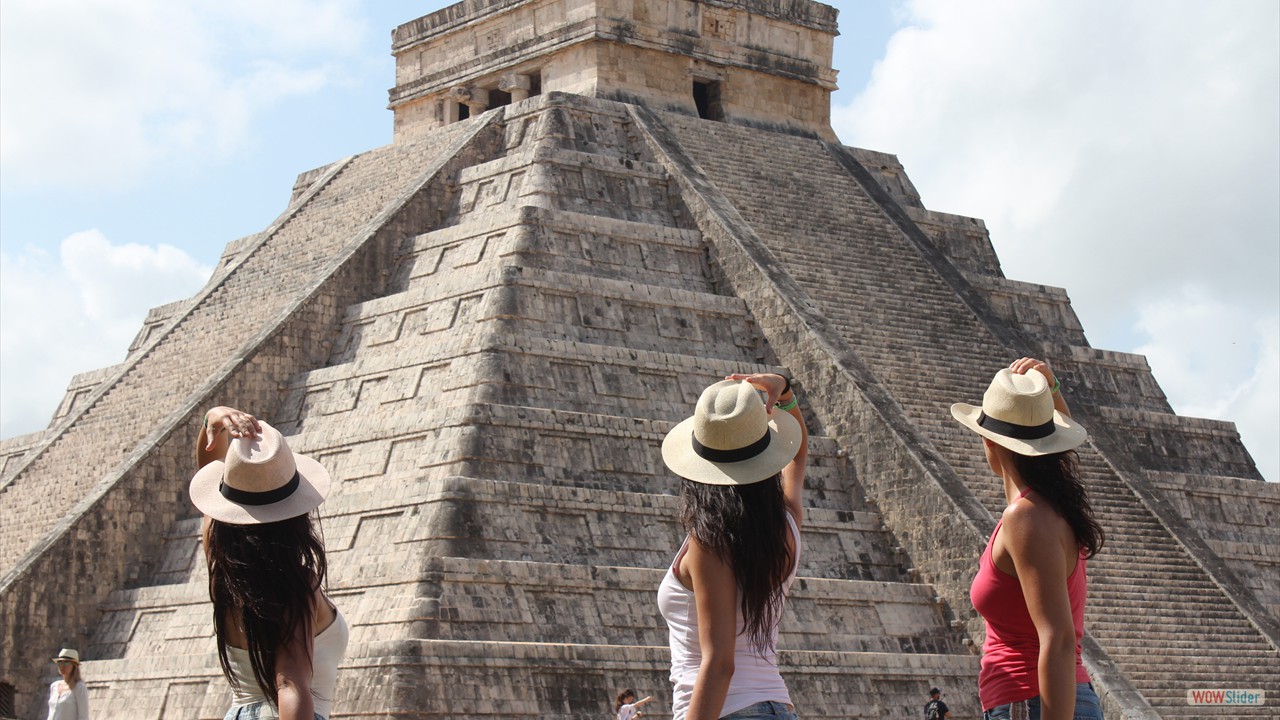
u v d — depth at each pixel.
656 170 50.25
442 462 37.78
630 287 43.78
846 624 38.12
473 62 57.25
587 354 41.25
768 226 49.94
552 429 38.78
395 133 60.44
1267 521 50.78
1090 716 10.23
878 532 41.22
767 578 9.61
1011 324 51.59
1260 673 40.00
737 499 9.64
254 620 9.69
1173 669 39.03
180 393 46.94
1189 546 43.53
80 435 48.06
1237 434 54.59
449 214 50.03
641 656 34.62
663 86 54.69
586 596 35.72
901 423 42.16
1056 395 11.52
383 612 34.41
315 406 43.44
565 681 33.38
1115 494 45.00
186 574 40.56
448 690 31.95
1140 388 54.97
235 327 49.41
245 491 9.95
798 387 44.31
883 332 46.84
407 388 41.25
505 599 34.62
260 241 54.53
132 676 37.25
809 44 58.62
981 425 10.92
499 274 41.78
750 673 9.67
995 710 10.42
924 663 37.50
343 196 54.88
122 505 41.19
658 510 38.69
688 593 9.82
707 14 55.91
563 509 37.22
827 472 42.22
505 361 40.00
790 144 56.19
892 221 53.53
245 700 9.95
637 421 40.16
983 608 10.56
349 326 45.88
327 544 38.00
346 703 32.22
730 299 46.12
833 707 35.59
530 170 47.94
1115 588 41.12
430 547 35.25
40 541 40.28
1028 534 10.17
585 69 53.56
